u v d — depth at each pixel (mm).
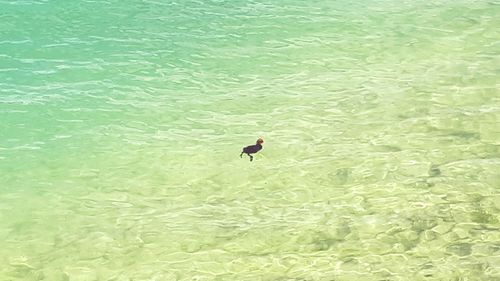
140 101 13305
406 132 11938
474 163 10883
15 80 14039
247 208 10023
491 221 9430
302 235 9297
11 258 9055
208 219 9766
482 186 10250
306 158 11258
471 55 15172
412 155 11203
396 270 8477
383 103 13008
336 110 12820
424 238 9094
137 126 12414
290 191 10398
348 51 15523
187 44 15914
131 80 14164
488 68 14445
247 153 11242
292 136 11953
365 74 14352
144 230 9555
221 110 12938
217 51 15555
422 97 13188
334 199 10141
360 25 16984
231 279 8484
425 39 16094
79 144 11852
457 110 12625
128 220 9828
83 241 9375
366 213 9742
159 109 13000
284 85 13922
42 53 15320
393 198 10062
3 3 18062
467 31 16484
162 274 8648
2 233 9570
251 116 12695
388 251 8875
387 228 9352
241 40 16156
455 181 10398
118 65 14812
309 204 10047
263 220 9688
